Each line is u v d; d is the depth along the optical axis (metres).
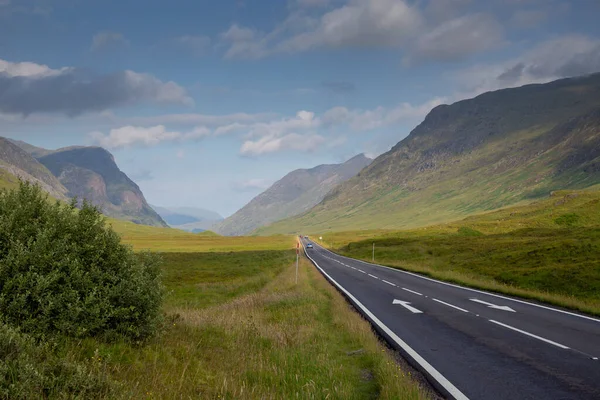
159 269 9.29
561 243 34.59
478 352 9.32
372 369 8.00
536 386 6.98
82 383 5.01
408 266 38.56
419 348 9.76
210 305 20.34
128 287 7.49
